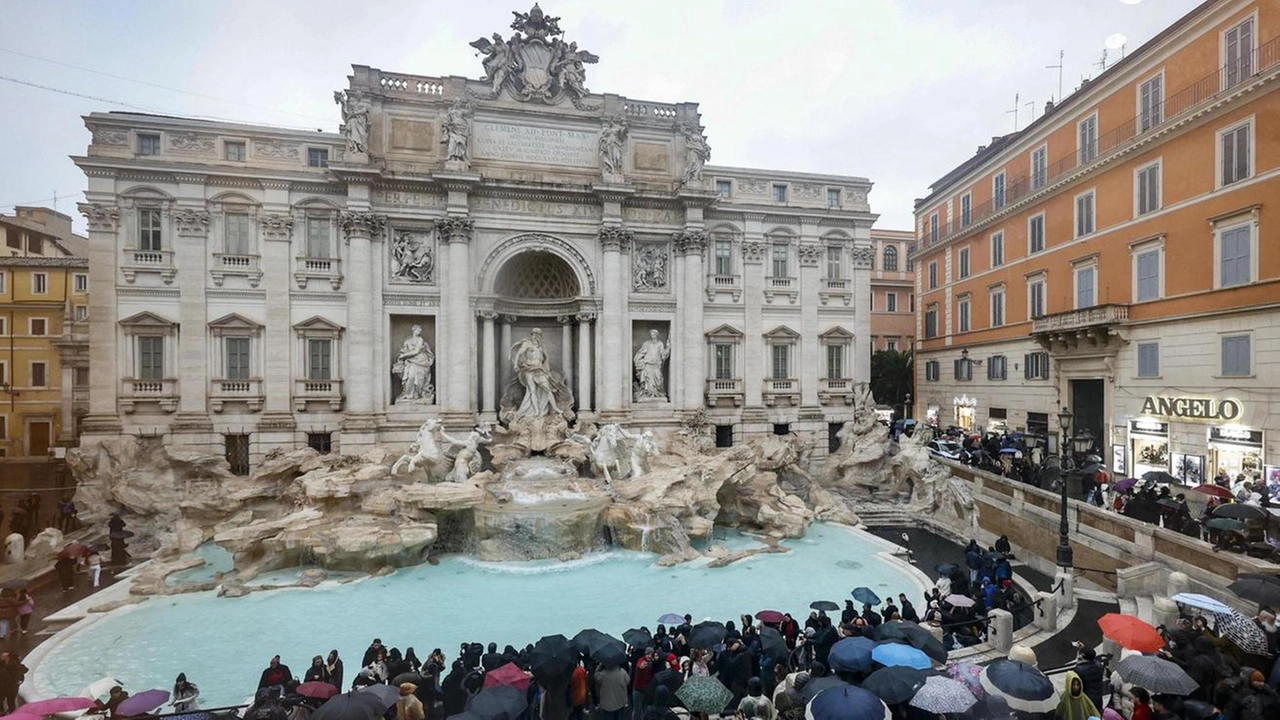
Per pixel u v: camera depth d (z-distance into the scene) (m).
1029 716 10.88
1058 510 24.66
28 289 43.91
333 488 28.17
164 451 33.12
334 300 36.12
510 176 38.41
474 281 37.78
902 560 26.53
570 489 30.97
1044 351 40.31
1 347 43.38
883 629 13.88
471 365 37.38
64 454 41.66
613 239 39.03
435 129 37.31
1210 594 18.50
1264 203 26.09
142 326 33.62
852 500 36.50
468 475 31.84
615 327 39.16
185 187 34.09
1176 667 10.74
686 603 21.97
